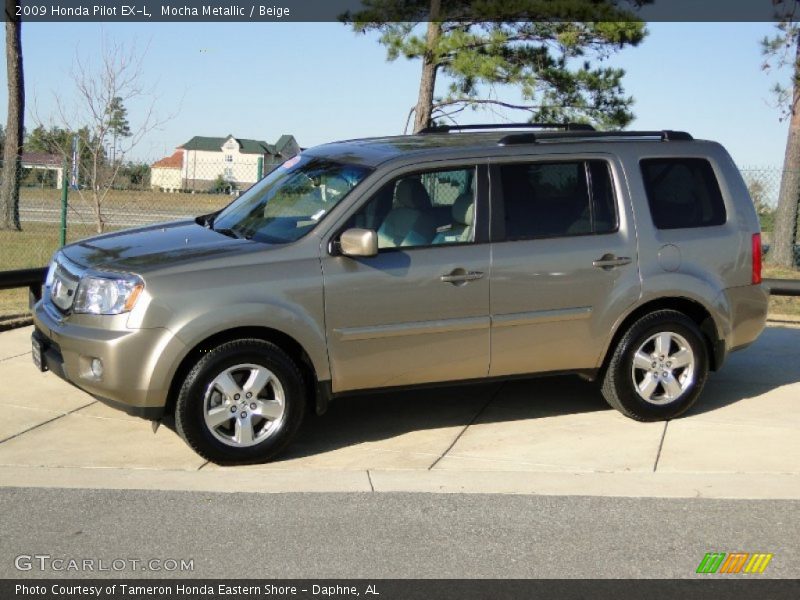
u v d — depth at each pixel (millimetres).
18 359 8508
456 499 5660
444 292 6441
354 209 6320
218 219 7223
